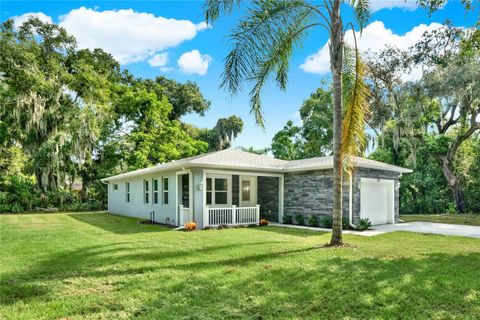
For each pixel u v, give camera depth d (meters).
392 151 20.94
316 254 6.34
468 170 18.94
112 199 21.20
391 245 7.57
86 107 21.61
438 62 17.17
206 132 34.03
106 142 24.64
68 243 7.91
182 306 3.74
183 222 12.45
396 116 18.02
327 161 13.15
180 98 30.86
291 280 4.65
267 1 7.02
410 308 3.64
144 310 3.64
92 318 3.43
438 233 10.21
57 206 22.27
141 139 24.88
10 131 21.12
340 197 7.41
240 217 12.64
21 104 19.42
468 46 9.00
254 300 3.91
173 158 25.72
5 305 3.78
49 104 20.86
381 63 18.28
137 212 17.02
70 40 22.66
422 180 19.56
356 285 4.41
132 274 5.05
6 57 18.59
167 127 26.42
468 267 5.34
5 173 22.66
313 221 12.30
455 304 3.74
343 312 3.56
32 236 9.25
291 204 13.51
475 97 14.92
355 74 7.73
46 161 21.64
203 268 5.38
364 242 8.24
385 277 4.75
